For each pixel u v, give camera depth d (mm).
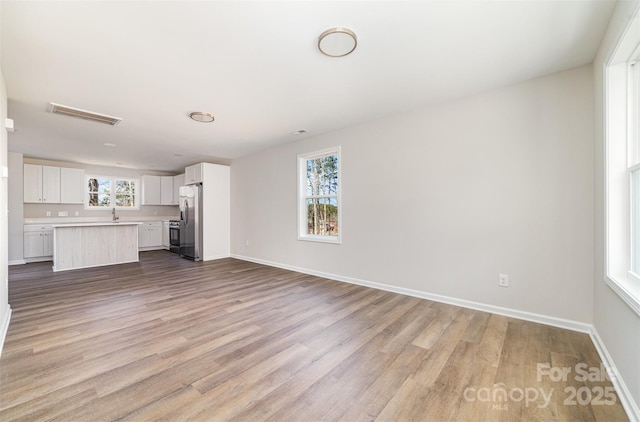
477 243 2914
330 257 4316
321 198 4598
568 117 2436
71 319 2686
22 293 3541
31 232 5668
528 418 1429
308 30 1876
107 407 1492
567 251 2453
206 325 2564
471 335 2342
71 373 1798
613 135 1877
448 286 3115
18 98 2879
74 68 2326
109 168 7168
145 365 1898
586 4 1645
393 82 2646
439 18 1761
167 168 7523
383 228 3658
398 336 2334
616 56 1771
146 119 3570
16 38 1906
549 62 2305
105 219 7094
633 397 1439
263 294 3504
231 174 6355
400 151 3479
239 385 1690
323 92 2857
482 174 2877
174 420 1406
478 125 2895
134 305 3094
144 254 6691
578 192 2398
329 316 2779
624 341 1587
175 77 2508
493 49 2111
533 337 2293
